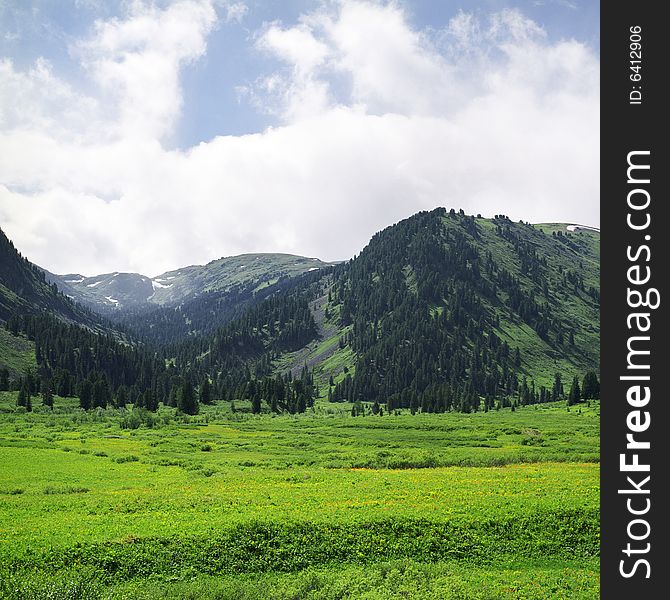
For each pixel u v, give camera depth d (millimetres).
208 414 188375
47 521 38094
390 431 129750
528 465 70125
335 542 34531
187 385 194875
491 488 48719
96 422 153500
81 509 42562
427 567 31500
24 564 29594
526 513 38406
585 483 50969
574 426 131125
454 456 78188
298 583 29281
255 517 37594
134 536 33344
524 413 190375
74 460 75875
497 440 106125
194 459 79000
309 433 126438
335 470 67438
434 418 172125
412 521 36906
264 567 32125
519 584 28953
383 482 53906
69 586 27141
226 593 27703
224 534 34062
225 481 57531
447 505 41219
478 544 35125
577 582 29141
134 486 55750
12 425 138625
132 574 30328
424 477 57688
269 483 55438
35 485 55938
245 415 191125
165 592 27828
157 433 121875
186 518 38375
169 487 53781
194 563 31688
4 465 69188
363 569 31609
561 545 35344
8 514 40812
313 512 39188
